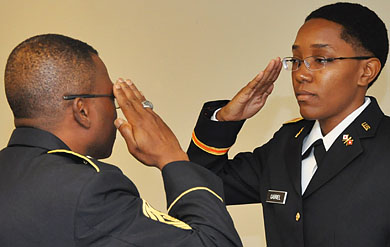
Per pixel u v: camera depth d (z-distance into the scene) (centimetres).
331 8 156
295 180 159
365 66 153
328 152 154
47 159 126
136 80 270
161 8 266
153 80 268
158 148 143
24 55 132
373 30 153
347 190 148
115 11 273
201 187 136
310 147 160
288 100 249
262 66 251
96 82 137
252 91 171
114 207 123
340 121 156
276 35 248
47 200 120
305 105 154
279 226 161
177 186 137
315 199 153
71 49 135
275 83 250
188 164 142
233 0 254
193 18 262
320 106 152
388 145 148
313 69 151
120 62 272
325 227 149
